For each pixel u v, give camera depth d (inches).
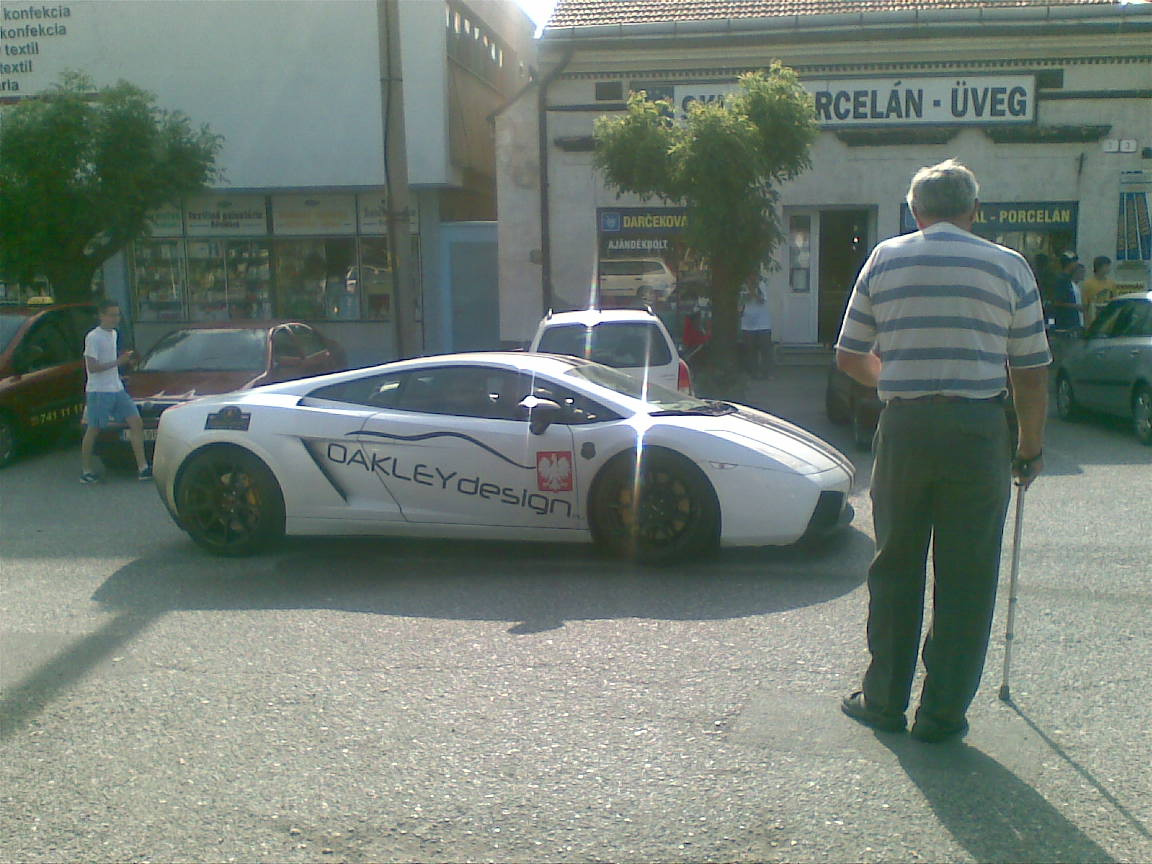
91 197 585.9
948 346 158.1
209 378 467.5
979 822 149.0
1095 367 486.0
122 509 377.7
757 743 173.8
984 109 689.6
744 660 210.4
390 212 513.3
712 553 293.7
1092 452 439.2
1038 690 193.8
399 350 519.8
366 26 777.6
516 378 294.5
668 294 725.9
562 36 701.3
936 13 672.4
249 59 788.6
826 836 146.3
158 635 233.9
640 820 151.3
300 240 839.7
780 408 572.7
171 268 854.5
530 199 731.4
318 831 150.6
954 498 160.9
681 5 734.5
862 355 169.0
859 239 727.7
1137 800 154.4
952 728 171.6
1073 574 267.7
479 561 291.9
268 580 277.4
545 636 227.0
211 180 671.8
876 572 172.7
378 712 189.3
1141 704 187.3
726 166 544.1
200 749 176.6
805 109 575.2
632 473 280.1
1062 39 676.1
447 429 288.0
